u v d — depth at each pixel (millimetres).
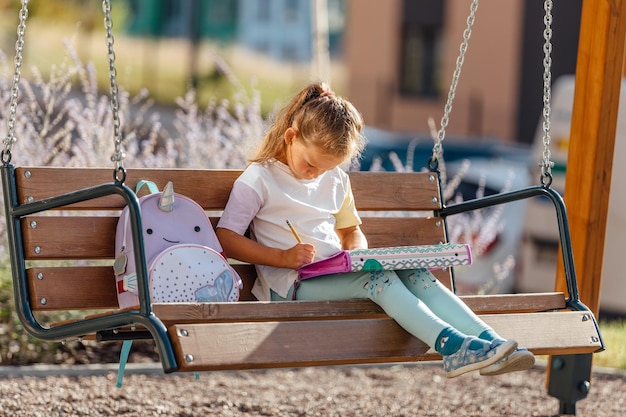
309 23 25516
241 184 4695
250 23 25438
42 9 21594
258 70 24781
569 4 22969
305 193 4777
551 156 10211
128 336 4324
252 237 4812
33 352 7148
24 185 4598
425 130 24203
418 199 5445
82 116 7699
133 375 6953
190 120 8141
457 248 4426
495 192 12211
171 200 4516
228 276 4441
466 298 4496
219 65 8602
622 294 9781
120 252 4484
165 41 24500
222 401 6371
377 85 24406
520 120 23562
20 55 4473
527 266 10703
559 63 23219
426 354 4230
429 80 24359
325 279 4500
